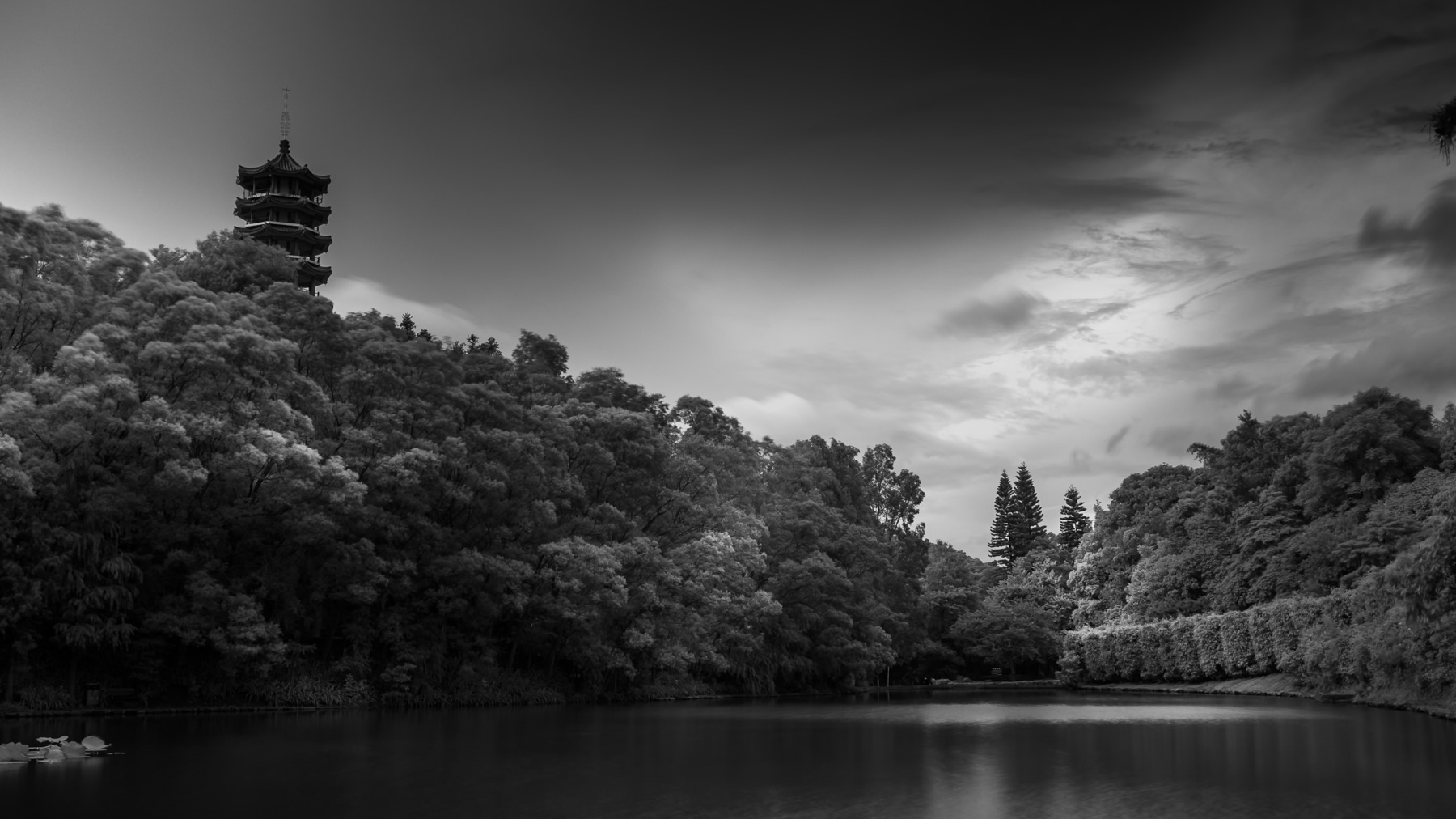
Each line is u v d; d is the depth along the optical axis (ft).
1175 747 125.70
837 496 384.68
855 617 336.29
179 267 200.95
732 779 95.45
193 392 159.53
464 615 206.69
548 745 125.29
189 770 97.76
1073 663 383.65
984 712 204.54
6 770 96.94
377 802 80.33
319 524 167.22
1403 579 193.26
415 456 182.80
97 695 158.20
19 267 152.66
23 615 142.20
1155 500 416.87
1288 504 336.29
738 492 311.88
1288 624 276.62
